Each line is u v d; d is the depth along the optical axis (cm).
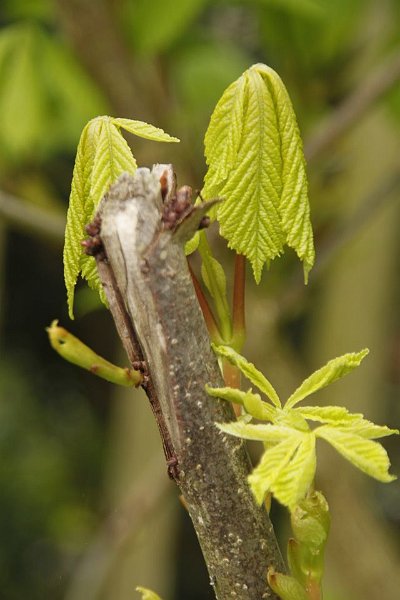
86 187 63
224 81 133
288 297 122
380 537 135
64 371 382
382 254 153
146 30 109
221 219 62
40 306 388
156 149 114
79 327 382
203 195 63
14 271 385
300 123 128
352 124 116
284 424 60
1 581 320
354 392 155
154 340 60
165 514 190
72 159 231
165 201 60
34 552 326
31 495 329
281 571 62
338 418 60
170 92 118
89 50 109
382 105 129
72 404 373
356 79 129
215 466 61
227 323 64
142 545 176
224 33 168
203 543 62
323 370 62
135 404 176
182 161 115
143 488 141
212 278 64
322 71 126
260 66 62
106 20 107
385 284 155
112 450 340
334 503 129
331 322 156
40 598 317
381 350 158
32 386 375
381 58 130
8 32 125
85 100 125
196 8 109
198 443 61
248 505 61
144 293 60
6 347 384
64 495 336
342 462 129
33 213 116
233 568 62
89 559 156
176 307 60
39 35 125
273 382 125
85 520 322
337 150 136
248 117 62
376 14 129
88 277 64
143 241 60
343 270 153
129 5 109
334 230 131
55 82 125
